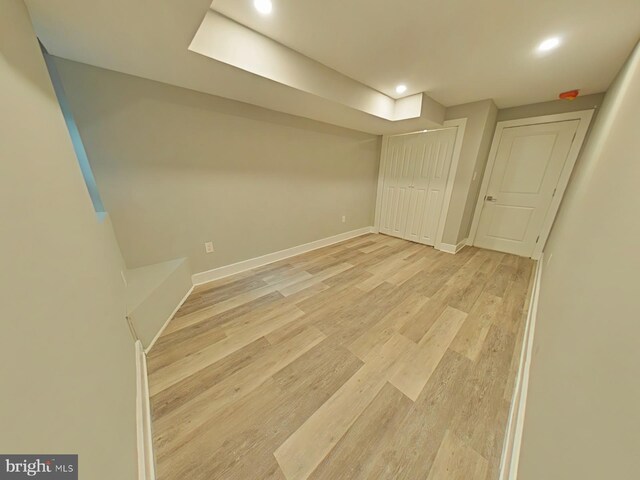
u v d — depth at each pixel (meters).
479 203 3.46
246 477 0.89
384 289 2.30
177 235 2.09
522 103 2.84
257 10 1.32
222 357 1.45
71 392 0.48
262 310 1.94
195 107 1.97
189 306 1.97
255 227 2.67
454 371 1.37
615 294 0.47
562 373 0.63
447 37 1.56
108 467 0.58
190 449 0.97
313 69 1.89
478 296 2.17
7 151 0.44
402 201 3.85
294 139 2.75
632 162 0.63
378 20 1.40
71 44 1.23
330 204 3.46
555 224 2.74
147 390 1.20
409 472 0.91
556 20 1.36
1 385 0.31
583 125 2.57
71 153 0.99
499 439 1.02
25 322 0.39
